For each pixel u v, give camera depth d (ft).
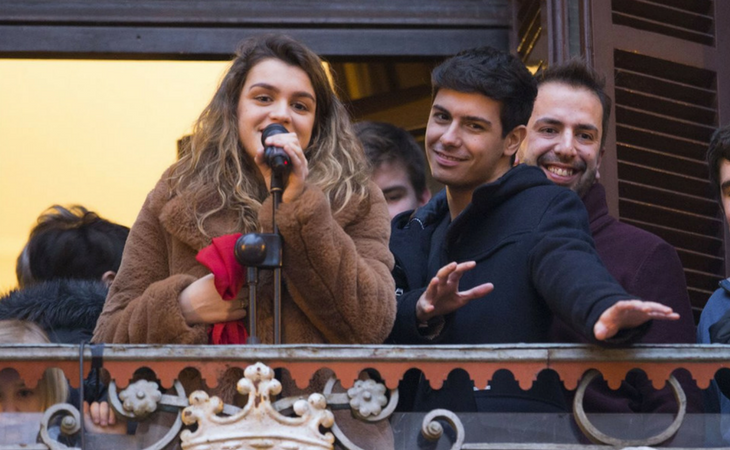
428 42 48.47
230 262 28.07
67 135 51.44
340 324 28.22
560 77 37.17
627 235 35.27
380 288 28.40
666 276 34.47
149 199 30.12
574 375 27.45
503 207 30.63
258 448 26.71
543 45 44.78
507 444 27.58
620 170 43.27
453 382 29.27
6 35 48.14
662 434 27.66
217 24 48.42
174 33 48.42
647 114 43.83
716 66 44.62
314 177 30.01
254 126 30.19
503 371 29.43
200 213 29.45
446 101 32.27
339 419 27.71
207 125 30.55
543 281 28.04
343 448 27.40
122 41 48.29
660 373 27.48
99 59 48.70
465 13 48.47
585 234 29.40
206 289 28.19
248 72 30.68
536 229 29.89
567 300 26.94
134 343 28.22
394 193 40.68
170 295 28.12
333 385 27.45
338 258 27.63
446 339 29.78
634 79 43.98
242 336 28.40
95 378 28.68
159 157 51.60
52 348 27.17
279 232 27.45
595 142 36.65
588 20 43.98
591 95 36.83
